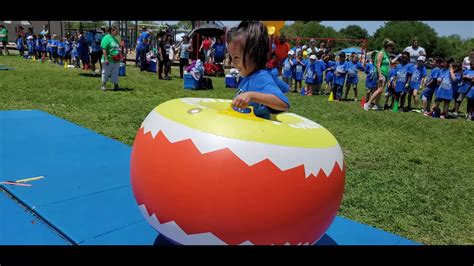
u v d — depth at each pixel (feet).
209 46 56.85
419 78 36.11
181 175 6.34
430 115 34.91
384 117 31.01
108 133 18.39
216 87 41.42
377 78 34.55
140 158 7.03
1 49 82.58
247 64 7.67
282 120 8.23
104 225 9.25
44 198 10.44
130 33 103.60
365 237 9.91
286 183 6.34
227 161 6.20
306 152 6.61
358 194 13.51
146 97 30.53
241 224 6.31
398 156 19.24
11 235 8.58
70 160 13.70
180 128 6.64
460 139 25.21
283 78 44.45
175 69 63.31
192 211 6.34
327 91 45.93
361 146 20.67
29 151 14.30
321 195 6.72
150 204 6.84
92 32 47.70
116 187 11.56
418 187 14.82
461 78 35.14
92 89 32.55
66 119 20.56
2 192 10.85
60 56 56.24
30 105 23.44
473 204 13.53
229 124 6.58
